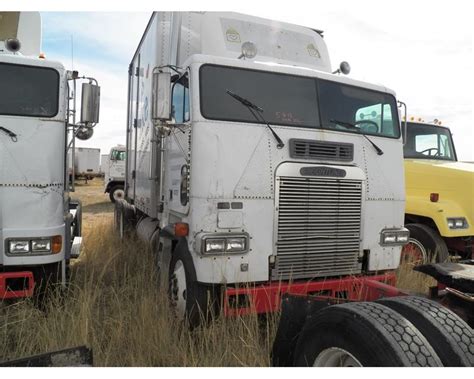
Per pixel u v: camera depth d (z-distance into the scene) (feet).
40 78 13.39
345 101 13.80
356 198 13.19
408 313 7.48
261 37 15.07
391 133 14.58
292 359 9.16
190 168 11.87
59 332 11.18
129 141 26.73
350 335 6.95
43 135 13.15
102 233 27.68
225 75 12.25
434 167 21.33
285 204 12.16
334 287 12.46
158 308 12.80
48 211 13.12
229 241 11.44
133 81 25.17
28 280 12.99
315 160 12.70
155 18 17.65
